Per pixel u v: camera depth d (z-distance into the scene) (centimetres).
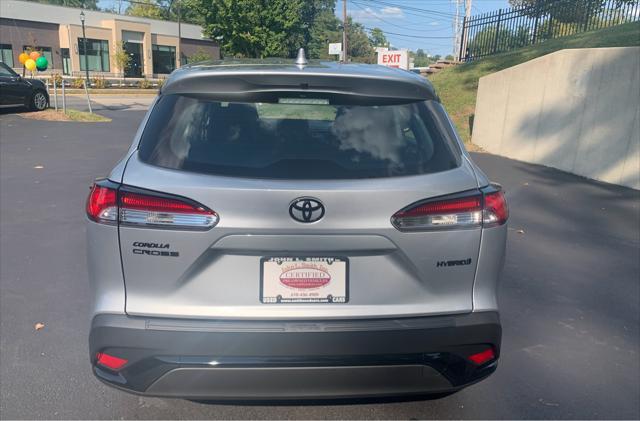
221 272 234
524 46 1738
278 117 255
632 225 679
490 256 250
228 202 228
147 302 236
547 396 319
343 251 236
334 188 231
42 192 787
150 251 232
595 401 314
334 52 3269
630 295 467
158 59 5512
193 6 3875
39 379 325
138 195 233
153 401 307
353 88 261
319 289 238
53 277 480
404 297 242
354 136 252
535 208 756
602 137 925
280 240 231
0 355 350
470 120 1428
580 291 474
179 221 230
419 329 238
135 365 235
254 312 235
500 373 343
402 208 235
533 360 359
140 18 5262
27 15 4503
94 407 300
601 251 580
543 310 435
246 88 256
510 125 1166
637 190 863
